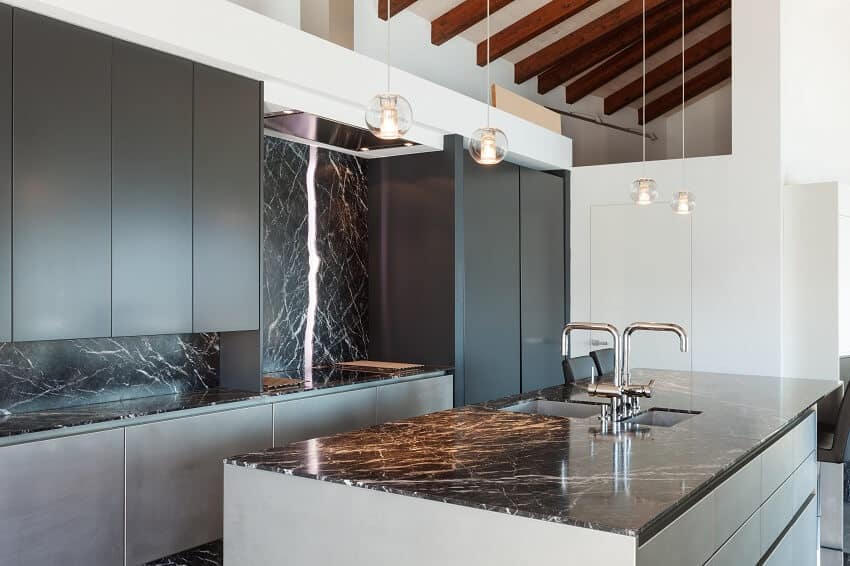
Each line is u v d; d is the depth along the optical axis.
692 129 10.04
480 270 5.59
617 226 6.71
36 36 2.97
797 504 3.25
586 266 6.84
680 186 6.46
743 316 6.19
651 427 2.83
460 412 3.19
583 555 1.72
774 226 6.07
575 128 9.19
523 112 6.15
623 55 8.74
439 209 5.28
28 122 2.94
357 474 2.12
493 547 1.85
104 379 3.61
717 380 4.23
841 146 6.95
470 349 5.46
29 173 2.95
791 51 6.30
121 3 3.14
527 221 6.27
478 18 6.49
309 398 4.07
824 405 4.47
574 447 2.48
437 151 5.27
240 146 3.84
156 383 3.86
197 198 3.63
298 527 2.18
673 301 6.48
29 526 2.80
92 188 3.17
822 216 5.93
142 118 3.37
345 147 5.13
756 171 6.14
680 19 8.31
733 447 2.48
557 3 6.89
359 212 5.50
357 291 5.48
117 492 3.11
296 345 4.92
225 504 2.34
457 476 2.10
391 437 2.65
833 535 4.13
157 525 3.28
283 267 4.81
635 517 1.74
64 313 3.07
